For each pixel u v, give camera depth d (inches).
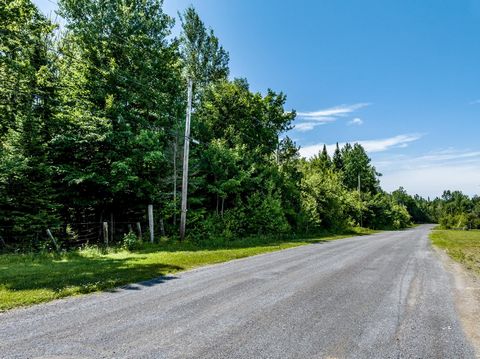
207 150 904.9
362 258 534.9
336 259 516.7
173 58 932.6
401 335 189.5
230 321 209.6
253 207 967.6
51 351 160.7
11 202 613.6
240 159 954.1
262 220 956.6
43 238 647.1
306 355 160.2
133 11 867.4
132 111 823.1
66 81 776.3
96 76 798.5
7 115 676.1
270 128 1421.0
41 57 765.3
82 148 719.1
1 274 347.9
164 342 173.9
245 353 161.2
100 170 718.5
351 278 356.8
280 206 1051.3
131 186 749.9
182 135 850.1
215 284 319.9
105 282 311.7
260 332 190.5
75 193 716.7
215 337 182.1
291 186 1216.2
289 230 1075.9
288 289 300.4
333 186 1560.0
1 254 537.0
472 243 972.6
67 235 736.3
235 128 1205.7
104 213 828.0
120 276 342.0
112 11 843.4
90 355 156.7
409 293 292.4
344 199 1955.0
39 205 639.8
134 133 791.7
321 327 200.4
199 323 205.2
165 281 333.1
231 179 879.7
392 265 462.9
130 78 810.8
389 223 2817.4
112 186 701.9
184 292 286.4
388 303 257.1
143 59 855.1
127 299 261.4
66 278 327.0
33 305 241.1
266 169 1114.1
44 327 194.9
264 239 886.4
